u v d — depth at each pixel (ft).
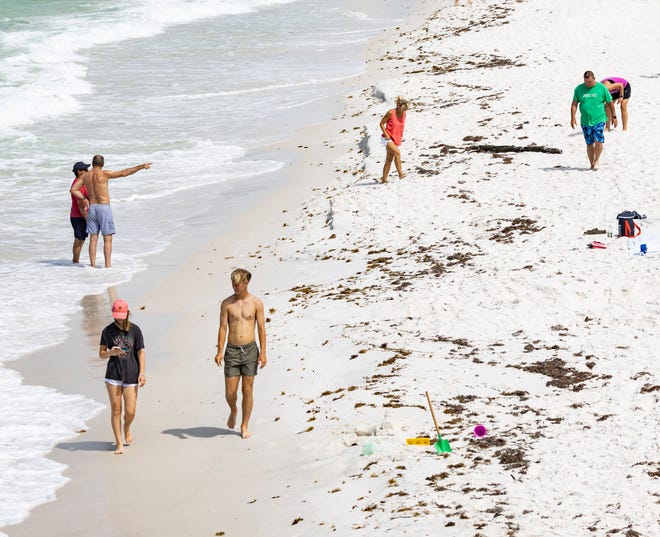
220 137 345.92
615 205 217.36
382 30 558.56
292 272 208.54
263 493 114.73
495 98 335.06
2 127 362.53
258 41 547.90
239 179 293.23
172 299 200.75
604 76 348.18
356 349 160.04
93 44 540.52
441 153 279.90
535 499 101.19
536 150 270.26
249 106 391.45
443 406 132.77
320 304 183.93
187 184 291.38
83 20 611.88
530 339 156.25
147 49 529.04
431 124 311.06
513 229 212.02
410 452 118.73
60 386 159.74
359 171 280.10
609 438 115.85
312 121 357.82
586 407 127.13
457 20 517.14
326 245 222.89
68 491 121.19
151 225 256.32
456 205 234.17
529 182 244.01
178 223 256.32
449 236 214.28
